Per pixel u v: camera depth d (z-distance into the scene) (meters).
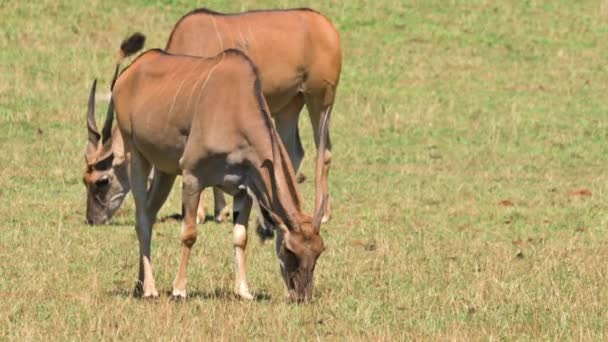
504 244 47.50
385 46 93.81
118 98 38.69
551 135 75.44
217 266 42.16
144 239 38.00
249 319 33.84
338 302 36.28
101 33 88.56
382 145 71.00
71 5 92.19
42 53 83.69
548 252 45.38
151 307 35.22
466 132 75.12
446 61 92.06
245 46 50.28
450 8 102.31
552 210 55.38
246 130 35.47
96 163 49.56
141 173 38.38
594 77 91.38
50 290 37.81
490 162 67.88
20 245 44.81
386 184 60.97
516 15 102.56
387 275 40.88
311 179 62.66
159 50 38.91
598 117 80.94
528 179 63.50
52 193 56.03
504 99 84.12
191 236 36.34
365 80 86.19
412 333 32.97
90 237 47.06
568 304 36.22
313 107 53.28
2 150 63.91
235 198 36.62
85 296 36.84
